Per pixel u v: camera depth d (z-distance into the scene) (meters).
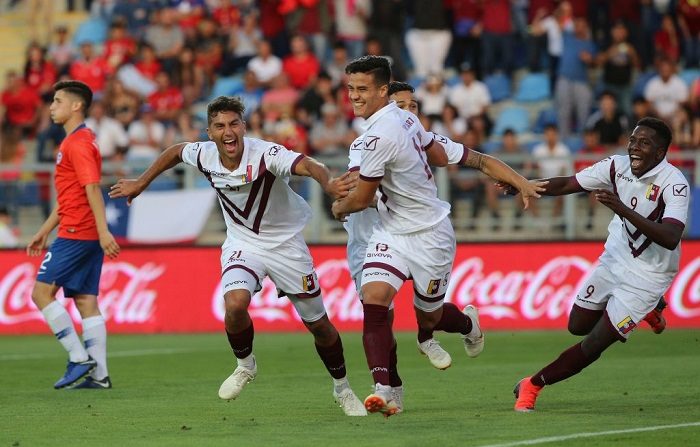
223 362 40.97
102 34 77.00
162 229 56.47
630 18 67.81
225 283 25.86
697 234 53.69
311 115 62.78
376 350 24.77
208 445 22.72
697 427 24.27
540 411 26.98
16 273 54.84
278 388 32.97
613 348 43.69
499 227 55.25
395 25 67.25
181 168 56.81
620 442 22.38
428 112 64.19
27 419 26.89
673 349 43.28
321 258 53.94
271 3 68.81
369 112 24.88
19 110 70.31
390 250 25.44
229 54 70.31
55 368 39.53
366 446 22.25
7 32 83.06
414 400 29.75
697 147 60.88
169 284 54.72
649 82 65.25
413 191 25.19
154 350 45.66
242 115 25.81
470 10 68.69
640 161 26.00
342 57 67.44
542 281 52.94
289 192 26.69
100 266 33.78
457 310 27.61
